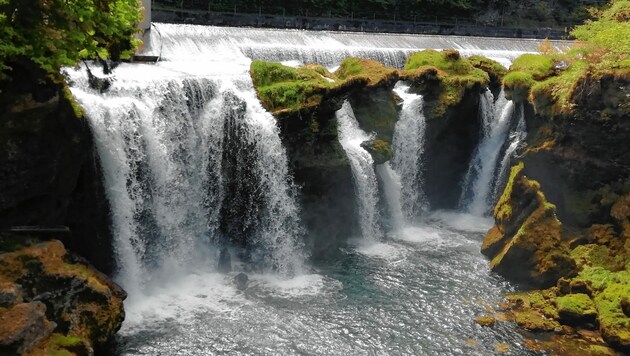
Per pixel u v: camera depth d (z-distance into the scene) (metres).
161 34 25.20
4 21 11.47
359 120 21.41
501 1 48.09
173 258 17.48
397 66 28.28
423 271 19.08
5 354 10.80
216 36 26.55
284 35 28.92
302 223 19.59
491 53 32.41
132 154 15.88
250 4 37.97
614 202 19.08
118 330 13.99
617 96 18.73
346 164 19.73
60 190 13.82
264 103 18.66
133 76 17.50
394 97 22.36
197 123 17.78
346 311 16.30
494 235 20.41
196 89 17.78
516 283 18.42
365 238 21.33
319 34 30.25
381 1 42.88
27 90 12.48
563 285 17.33
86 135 14.33
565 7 49.75
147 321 15.11
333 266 19.25
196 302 16.27
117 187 15.56
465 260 20.05
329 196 19.98
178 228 17.53
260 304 16.42
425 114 23.38
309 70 20.19
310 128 18.98
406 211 23.58
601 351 14.87
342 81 19.67
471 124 24.69
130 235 16.03
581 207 19.72
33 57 11.80
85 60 16.83
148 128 16.27
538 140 21.39
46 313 12.31
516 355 14.64
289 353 14.20
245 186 18.39
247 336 14.77
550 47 27.45
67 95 13.57
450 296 17.45
